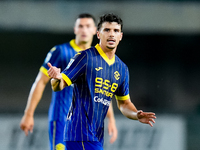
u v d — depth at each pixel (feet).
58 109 60.59
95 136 43.45
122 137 110.83
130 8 155.22
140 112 44.93
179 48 172.96
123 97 48.37
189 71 174.29
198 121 113.09
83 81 43.52
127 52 173.17
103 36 43.93
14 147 107.65
